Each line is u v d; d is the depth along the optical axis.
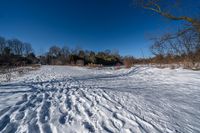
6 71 15.11
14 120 2.87
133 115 3.37
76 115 3.24
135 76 11.39
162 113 3.54
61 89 5.97
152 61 18.66
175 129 2.82
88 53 52.34
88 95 4.99
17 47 64.56
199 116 3.44
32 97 4.54
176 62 15.22
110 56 42.81
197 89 6.05
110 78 10.59
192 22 9.01
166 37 10.05
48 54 66.50
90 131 2.59
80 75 12.84
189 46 12.48
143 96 4.95
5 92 5.12
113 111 3.56
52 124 2.77
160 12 9.86
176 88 6.32
